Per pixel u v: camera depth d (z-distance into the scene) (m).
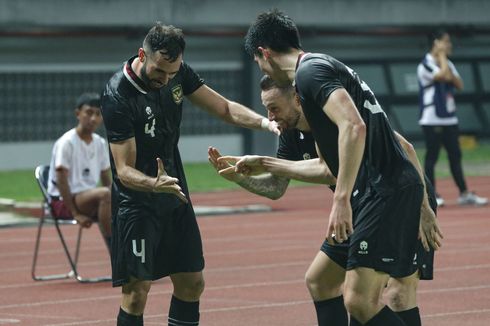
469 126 61.34
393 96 60.09
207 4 55.84
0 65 52.34
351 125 10.70
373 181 11.41
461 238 25.95
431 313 16.69
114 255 13.43
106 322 16.61
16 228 30.45
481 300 17.77
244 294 18.77
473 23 61.66
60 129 53.81
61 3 53.03
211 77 56.44
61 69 53.62
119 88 13.07
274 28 11.59
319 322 12.52
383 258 11.32
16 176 48.16
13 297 19.09
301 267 21.97
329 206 35.41
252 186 12.90
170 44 12.68
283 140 12.91
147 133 13.16
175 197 13.33
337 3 58.62
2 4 52.03
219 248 25.19
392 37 60.50
